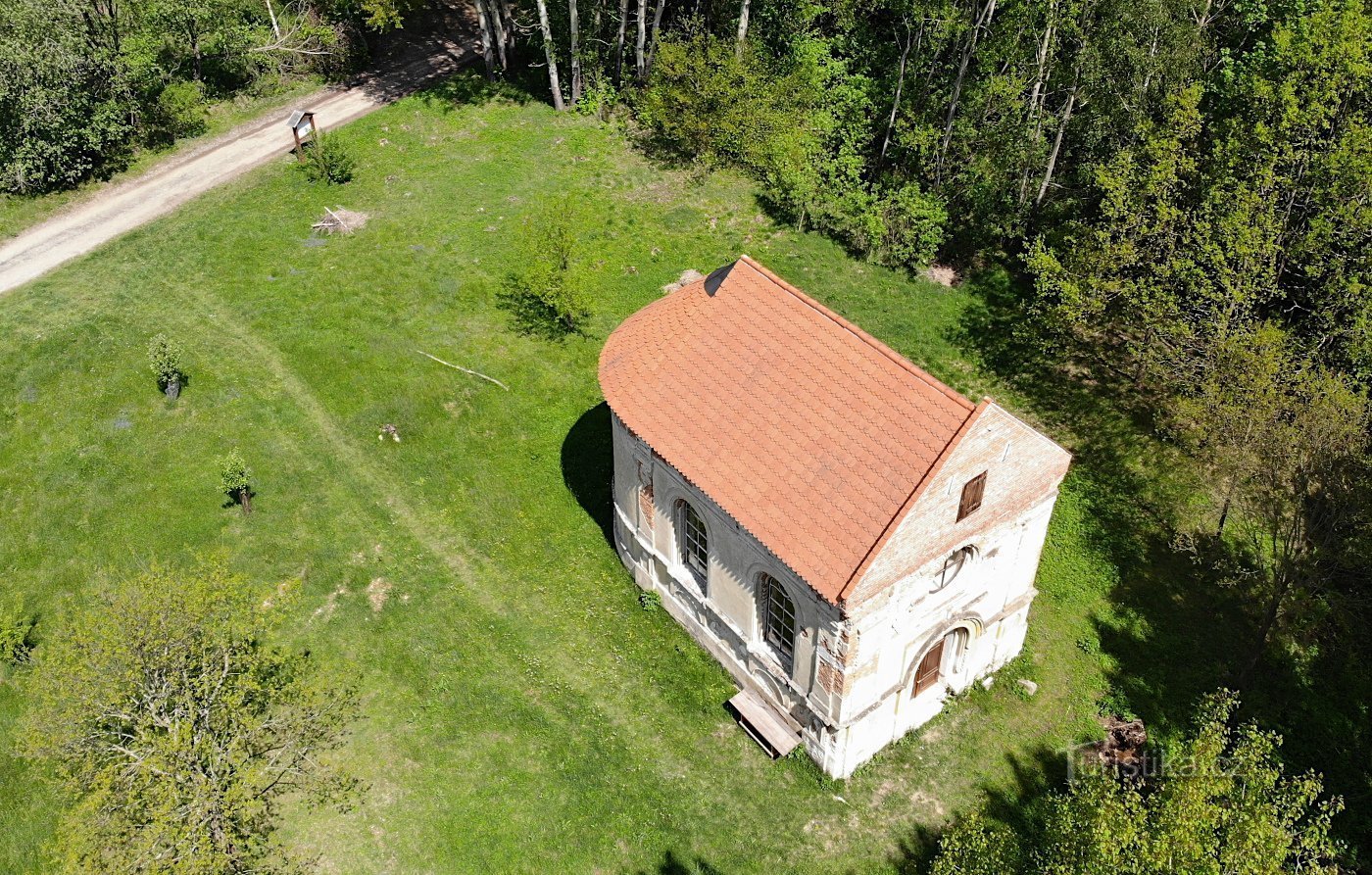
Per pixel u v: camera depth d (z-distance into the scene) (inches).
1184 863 776.9
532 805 1069.8
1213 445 1288.1
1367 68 1342.3
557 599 1285.7
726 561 1094.4
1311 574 1213.1
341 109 2146.9
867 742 1111.6
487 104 2159.2
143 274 1681.8
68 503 1344.7
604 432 1496.1
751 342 1096.8
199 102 2112.5
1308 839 858.8
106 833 914.7
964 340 1711.4
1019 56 1739.7
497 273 1727.4
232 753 982.4
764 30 2166.6
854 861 1051.9
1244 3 1823.3
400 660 1195.9
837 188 1930.4
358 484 1393.9
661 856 1040.8
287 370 1524.4
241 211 1838.1
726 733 1157.1
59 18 1870.1
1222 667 1256.8
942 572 1043.9
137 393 1471.5
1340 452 1145.4
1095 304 1507.1
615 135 2095.2
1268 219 1342.3
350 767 1090.7
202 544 1310.3
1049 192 1846.7
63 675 975.6
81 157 1909.4
